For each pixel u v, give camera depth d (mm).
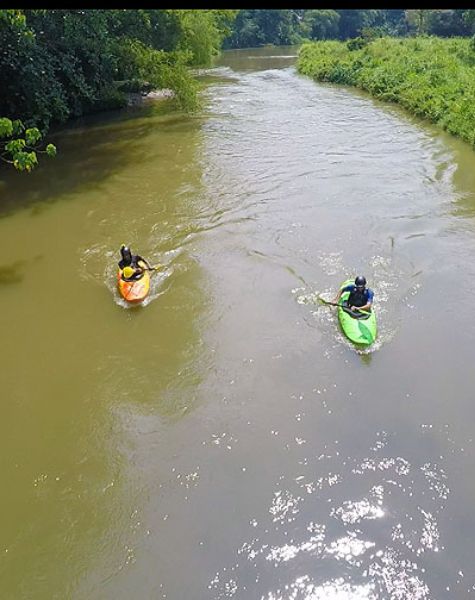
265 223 16250
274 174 20000
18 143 14781
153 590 7070
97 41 26344
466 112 23266
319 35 84688
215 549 7484
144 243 15281
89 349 11312
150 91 32938
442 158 20906
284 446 8922
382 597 6828
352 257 14258
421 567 7113
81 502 8258
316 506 7957
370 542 7438
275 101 32031
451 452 8656
